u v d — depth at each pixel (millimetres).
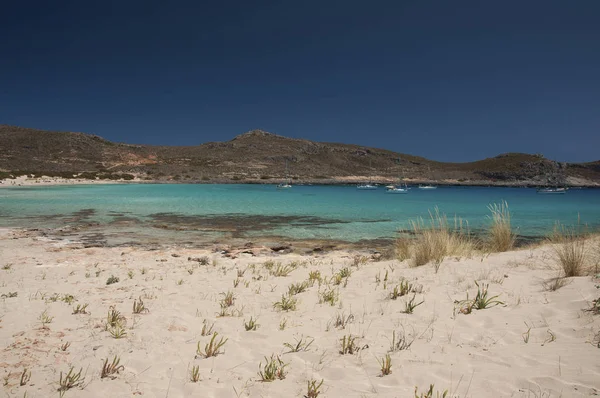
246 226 19922
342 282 6910
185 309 5527
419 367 3273
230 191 57125
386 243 15328
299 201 38812
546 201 48750
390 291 5926
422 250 8336
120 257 11180
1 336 4355
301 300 5836
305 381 3232
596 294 4551
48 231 16859
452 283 6070
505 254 8250
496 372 3020
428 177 147000
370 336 4152
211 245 14492
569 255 6039
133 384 3303
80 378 3402
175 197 40812
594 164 159375
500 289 5449
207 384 3279
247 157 136750
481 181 143250
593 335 3469
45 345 4133
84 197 38031
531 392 2672
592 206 38469
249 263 9992
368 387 3020
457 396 2725
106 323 4852
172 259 10891
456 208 33656
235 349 4039
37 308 5477
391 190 74812
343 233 17859
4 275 8164
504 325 4074
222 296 6230
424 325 4344
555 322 3951
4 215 22703
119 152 113062
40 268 9094
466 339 3818
